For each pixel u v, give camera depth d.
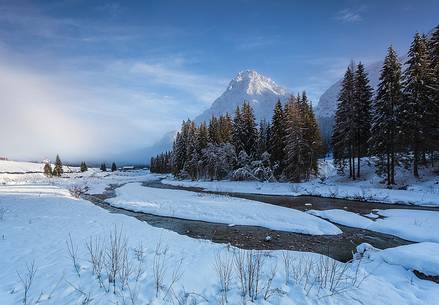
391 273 6.96
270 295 5.50
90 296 5.38
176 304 5.20
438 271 6.70
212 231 13.91
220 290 5.78
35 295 5.41
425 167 28.81
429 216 15.83
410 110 26.23
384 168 30.39
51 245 8.65
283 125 40.56
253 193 31.75
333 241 12.12
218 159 48.19
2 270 6.62
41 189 32.41
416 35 26.53
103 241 9.28
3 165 149.88
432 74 26.16
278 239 12.41
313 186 31.48
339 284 6.12
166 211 18.95
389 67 26.67
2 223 11.85
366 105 32.47
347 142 33.31
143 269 6.84
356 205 21.20
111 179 71.94
